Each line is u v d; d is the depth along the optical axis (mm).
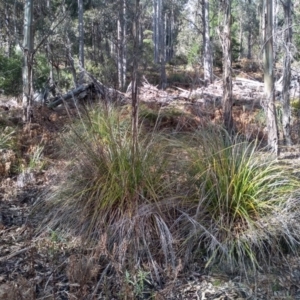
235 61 22969
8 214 3393
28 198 3711
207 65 13023
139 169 3074
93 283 2465
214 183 3025
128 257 2670
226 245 2711
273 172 3250
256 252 2742
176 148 3389
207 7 14258
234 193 2961
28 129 5531
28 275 2523
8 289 2252
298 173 3547
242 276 2574
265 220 2865
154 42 23109
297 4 9156
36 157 4566
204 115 4879
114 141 3246
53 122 6125
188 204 3039
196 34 18797
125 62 3592
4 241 2951
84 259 2578
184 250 2752
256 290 2441
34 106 6547
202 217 2939
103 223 2893
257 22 22969
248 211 2969
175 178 3160
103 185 3078
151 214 2898
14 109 7945
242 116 7102
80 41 11578
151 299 2357
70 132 4684
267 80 4965
